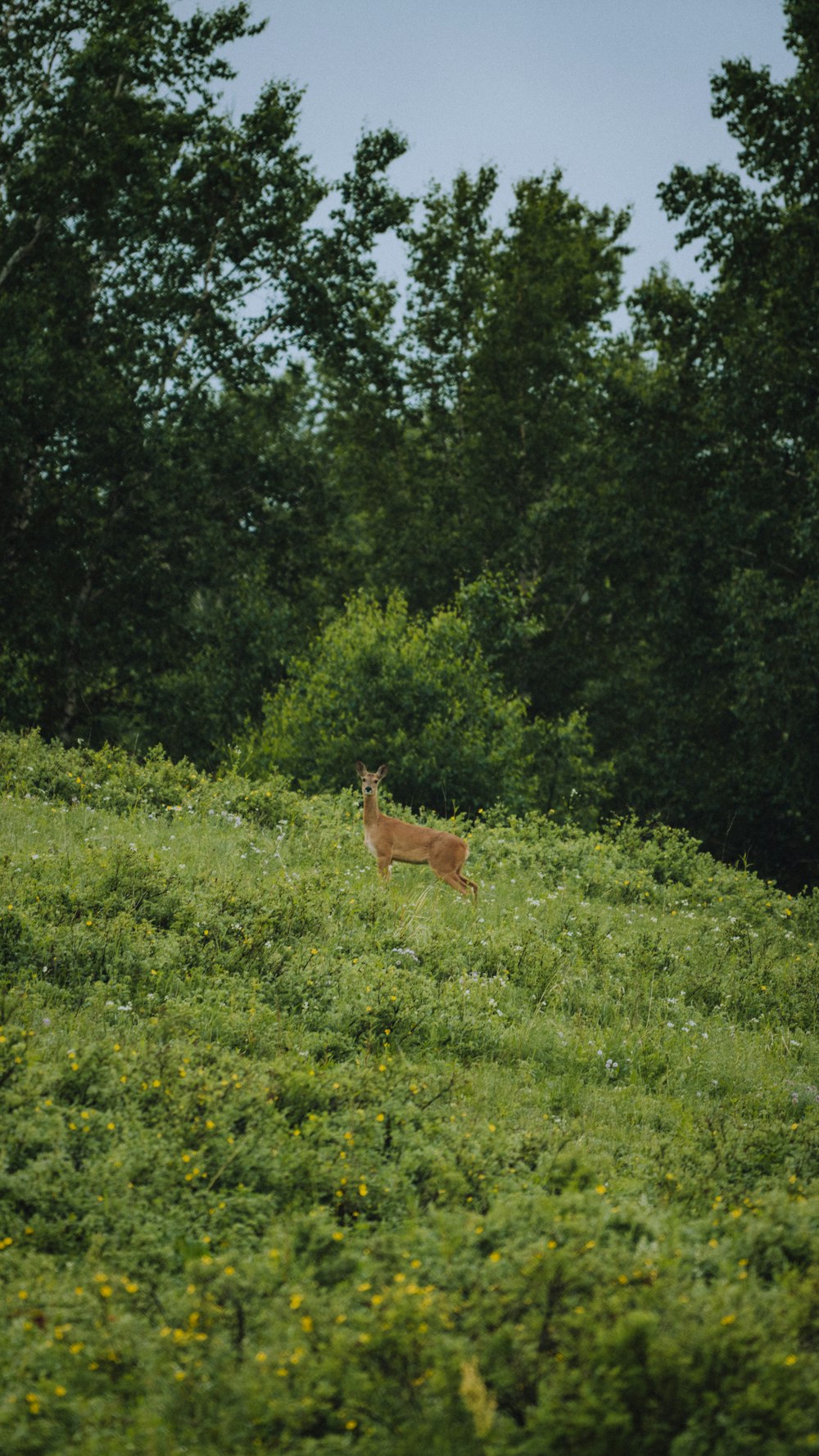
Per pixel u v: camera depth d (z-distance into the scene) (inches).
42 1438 142.9
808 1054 399.2
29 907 368.8
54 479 944.3
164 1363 157.8
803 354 951.0
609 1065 349.7
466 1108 283.6
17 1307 172.6
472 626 1007.6
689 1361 147.1
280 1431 144.6
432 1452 138.0
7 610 926.4
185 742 1009.5
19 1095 239.5
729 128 1002.1
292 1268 185.2
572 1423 138.7
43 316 900.6
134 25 964.6
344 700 878.4
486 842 666.2
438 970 405.1
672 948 497.4
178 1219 210.5
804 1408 146.2
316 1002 344.2
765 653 895.7
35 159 901.8
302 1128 252.4
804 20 943.7
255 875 480.4
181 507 979.3
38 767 582.6
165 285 1015.6
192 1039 296.0
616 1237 190.9
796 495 983.6
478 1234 192.7
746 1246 200.2
